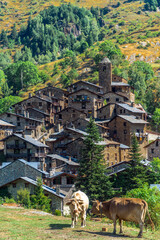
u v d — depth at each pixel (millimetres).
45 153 110125
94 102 138875
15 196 73688
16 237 28609
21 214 39125
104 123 126688
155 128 159375
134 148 88062
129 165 85438
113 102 146625
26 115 136000
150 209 42281
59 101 155500
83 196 33219
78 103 141000
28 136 115688
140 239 28578
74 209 31688
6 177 81188
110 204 30594
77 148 112312
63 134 121438
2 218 35969
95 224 34188
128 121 122938
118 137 125250
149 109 175125
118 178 84438
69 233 30000
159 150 112125
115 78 169875
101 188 77812
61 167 101812
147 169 86062
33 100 145750
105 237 28812
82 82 155250
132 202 29750
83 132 119875
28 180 73812
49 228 31938
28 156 108125
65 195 77312
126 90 158375
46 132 134375
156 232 32344
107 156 112125
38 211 42156
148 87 194250
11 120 131875
